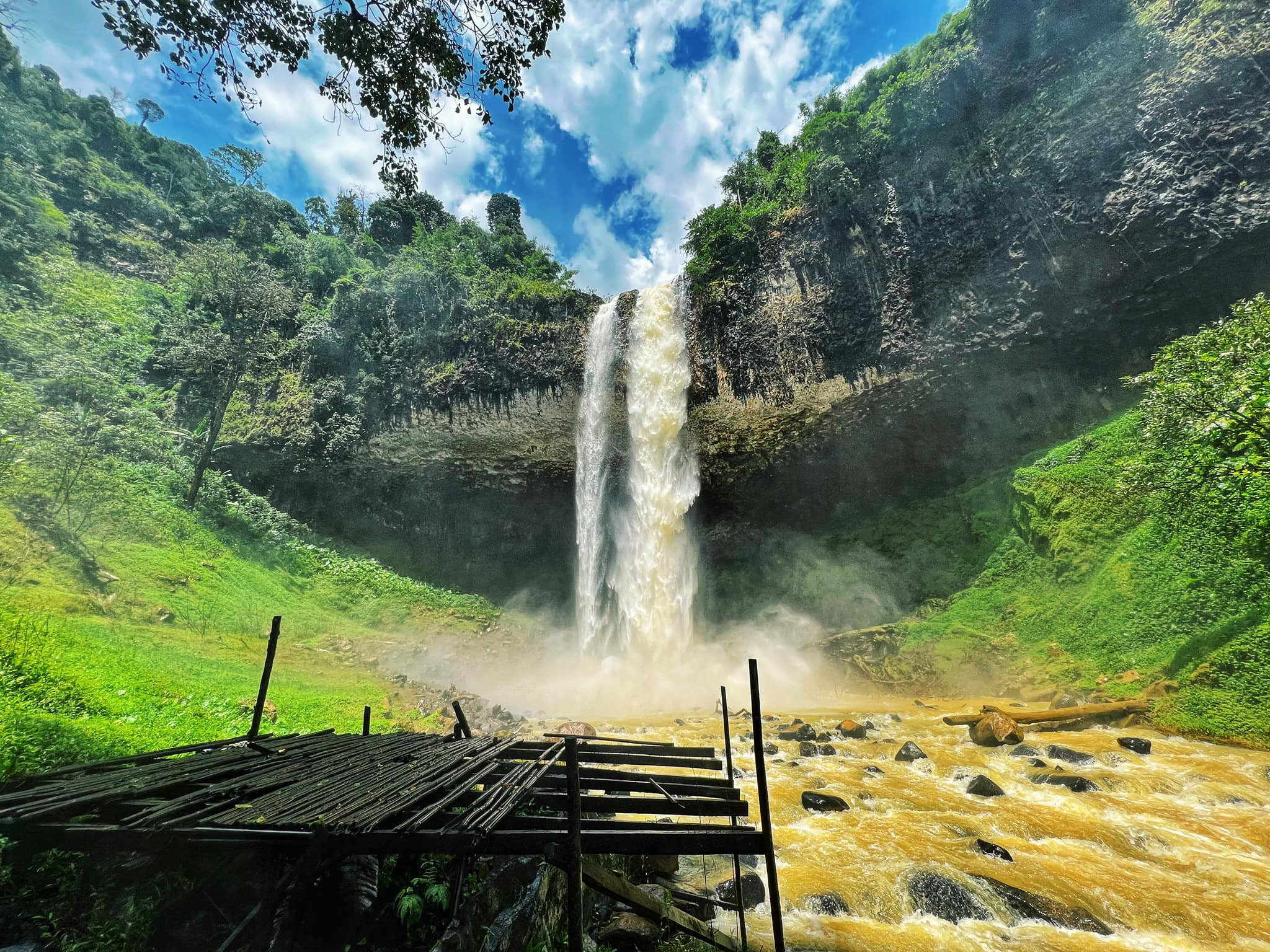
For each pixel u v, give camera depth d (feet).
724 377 79.51
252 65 18.16
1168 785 25.99
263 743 15.74
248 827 8.95
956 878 18.52
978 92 65.26
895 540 74.08
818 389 72.64
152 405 82.69
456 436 85.61
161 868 10.16
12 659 24.03
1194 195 51.52
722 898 17.40
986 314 63.00
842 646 66.64
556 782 14.73
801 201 77.92
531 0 18.92
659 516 82.07
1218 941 15.19
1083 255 57.72
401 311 91.91
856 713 48.11
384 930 10.76
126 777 11.46
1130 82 55.67
